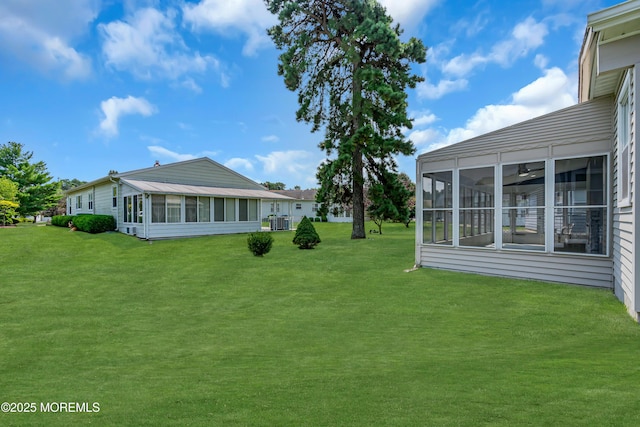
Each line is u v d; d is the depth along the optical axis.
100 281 9.58
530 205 8.01
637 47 4.66
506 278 8.22
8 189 27.59
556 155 7.52
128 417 2.71
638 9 4.27
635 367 3.28
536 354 3.93
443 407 2.58
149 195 16.94
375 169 19.72
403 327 5.47
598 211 6.96
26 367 4.24
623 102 5.73
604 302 5.99
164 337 5.41
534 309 5.90
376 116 17.84
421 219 10.12
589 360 3.55
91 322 6.25
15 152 31.55
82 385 3.57
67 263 11.96
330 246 15.71
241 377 3.61
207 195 19.16
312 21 18.31
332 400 2.84
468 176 9.05
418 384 3.12
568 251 7.34
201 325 6.02
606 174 6.87
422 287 7.91
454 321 5.60
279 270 10.65
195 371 3.90
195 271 10.73
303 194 44.19
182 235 18.27
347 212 41.22
